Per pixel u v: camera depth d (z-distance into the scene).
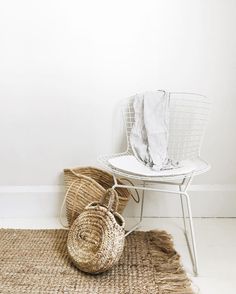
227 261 1.70
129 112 2.05
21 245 1.79
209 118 2.10
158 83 2.06
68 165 2.17
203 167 1.68
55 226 2.05
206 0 1.97
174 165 1.74
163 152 1.79
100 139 2.13
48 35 2.01
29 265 1.60
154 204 2.20
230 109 2.09
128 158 1.83
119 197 1.83
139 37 2.01
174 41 2.02
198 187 2.19
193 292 1.44
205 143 2.14
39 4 1.97
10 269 1.57
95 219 1.57
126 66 2.04
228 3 1.98
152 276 1.54
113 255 1.47
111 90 2.07
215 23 1.99
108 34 2.01
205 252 1.78
